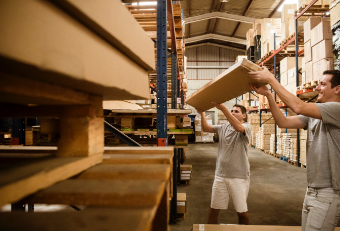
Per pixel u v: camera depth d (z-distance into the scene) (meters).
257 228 2.09
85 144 0.74
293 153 7.54
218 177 2.68
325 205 1.55
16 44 0.35
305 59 6.00
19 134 2.89
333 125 1.53
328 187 1.55
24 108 0.77
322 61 5.08
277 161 8.18
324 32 5.00
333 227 1.54
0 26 0.33
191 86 22.55
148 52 0.96
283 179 5.81
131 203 0.53
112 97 0.99
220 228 2.07
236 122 2.51
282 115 1.80
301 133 7.18
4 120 3.77
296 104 1.48
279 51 9.05
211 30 21.09
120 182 0.63
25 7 0.38
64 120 0.76
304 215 1.76
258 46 11.41
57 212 0.51
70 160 0.66
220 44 23.42
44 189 0.56
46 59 0.41
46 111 0.76
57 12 0.45
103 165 0.79
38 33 0.40
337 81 1.65
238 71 1.40
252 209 3.89
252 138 12.13
